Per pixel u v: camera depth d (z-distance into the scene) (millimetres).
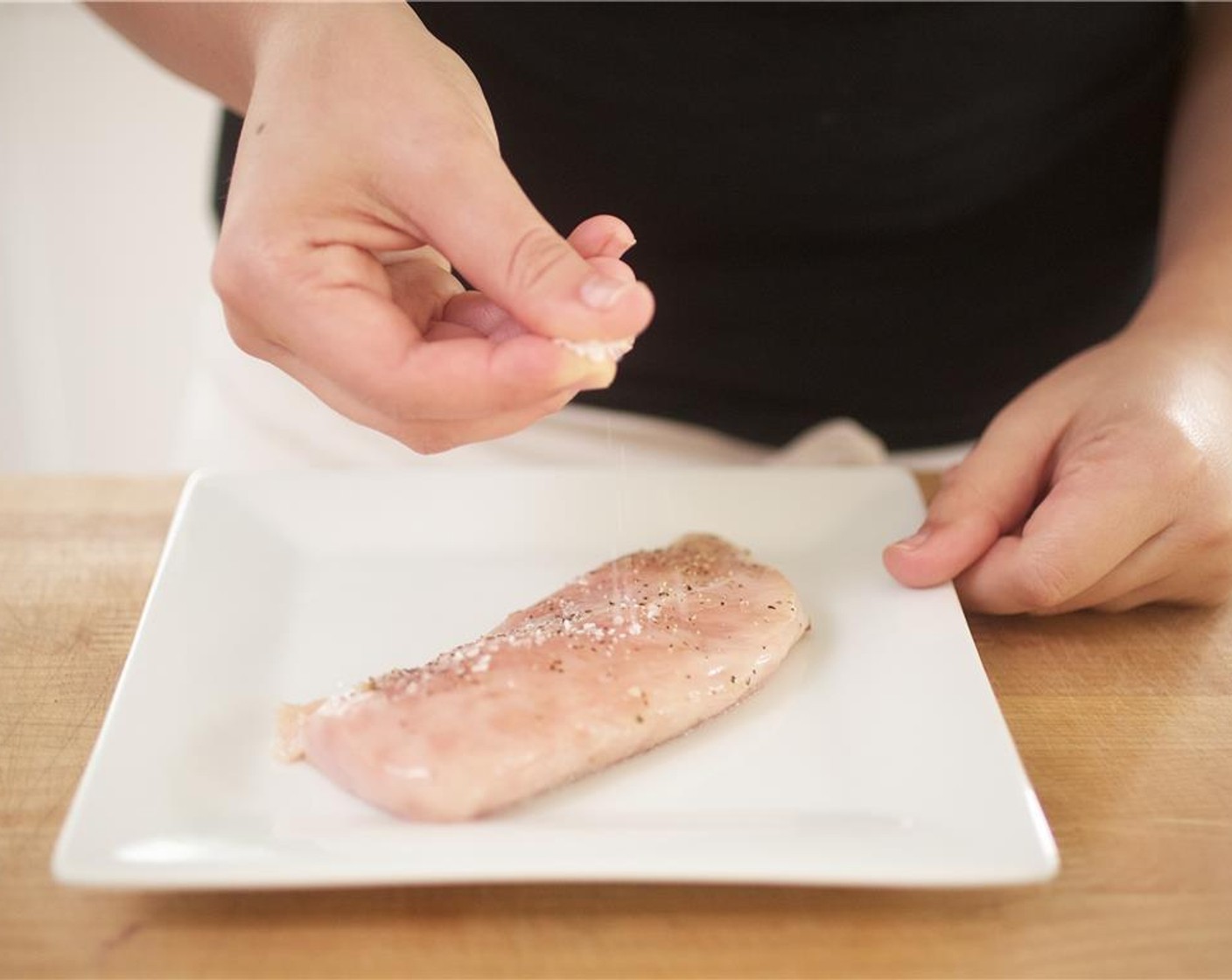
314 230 406
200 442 705
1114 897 394
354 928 379
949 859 372
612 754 419
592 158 639
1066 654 499
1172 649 502
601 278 393
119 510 578
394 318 406
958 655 460
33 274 1074
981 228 668
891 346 684
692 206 645
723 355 674
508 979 366
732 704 449
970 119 636
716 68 619
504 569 526
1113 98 653
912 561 495
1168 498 485
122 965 368
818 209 648
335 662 472
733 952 375
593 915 384
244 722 438
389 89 415
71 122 1020
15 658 486
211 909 384
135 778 401
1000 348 696
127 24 534
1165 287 571
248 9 466
